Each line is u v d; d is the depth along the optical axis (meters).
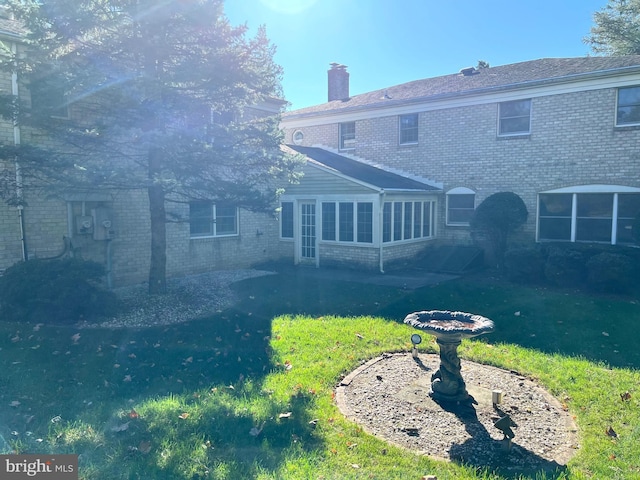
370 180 14.74
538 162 14.66
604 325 8.02
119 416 4.54
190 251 13.41
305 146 20.62
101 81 8.25
